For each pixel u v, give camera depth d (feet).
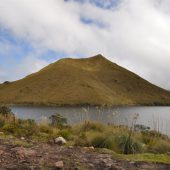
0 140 34.99
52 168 25.03
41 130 53.26
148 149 40.57
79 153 31.14
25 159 26.89
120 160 29.60
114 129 50.83
